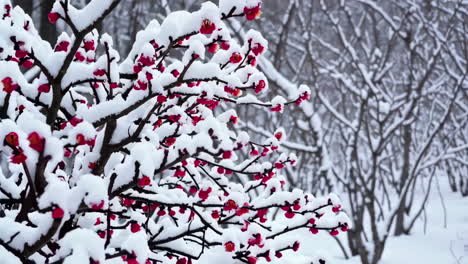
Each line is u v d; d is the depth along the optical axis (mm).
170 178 3047
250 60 2158
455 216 9211
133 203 2516
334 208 2547
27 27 2270
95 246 1442
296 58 15078
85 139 1539
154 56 1808
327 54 14984
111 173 1864
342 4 9578
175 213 2746
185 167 2471
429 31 8695
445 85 11250
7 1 2143
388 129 6887
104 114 1871
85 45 2137
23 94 1979
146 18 10414
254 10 1718
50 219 1510
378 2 13703
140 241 1511
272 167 2502
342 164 14016
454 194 11812
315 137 7352
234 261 2375
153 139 2029
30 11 5105
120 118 2029
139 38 2035
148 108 2078
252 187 2703
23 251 1529
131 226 2023
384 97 9336
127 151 2168
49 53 2266
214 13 1736
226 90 2256
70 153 2350
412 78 7473
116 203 2365
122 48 11531
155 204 2377
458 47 12625
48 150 1303
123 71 2027
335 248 7375
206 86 2191
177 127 2154
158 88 1847
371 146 6754
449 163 12102
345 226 2521
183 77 1937
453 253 6754
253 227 2100
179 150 1880
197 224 2254
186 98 2264
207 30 1743
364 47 9977
